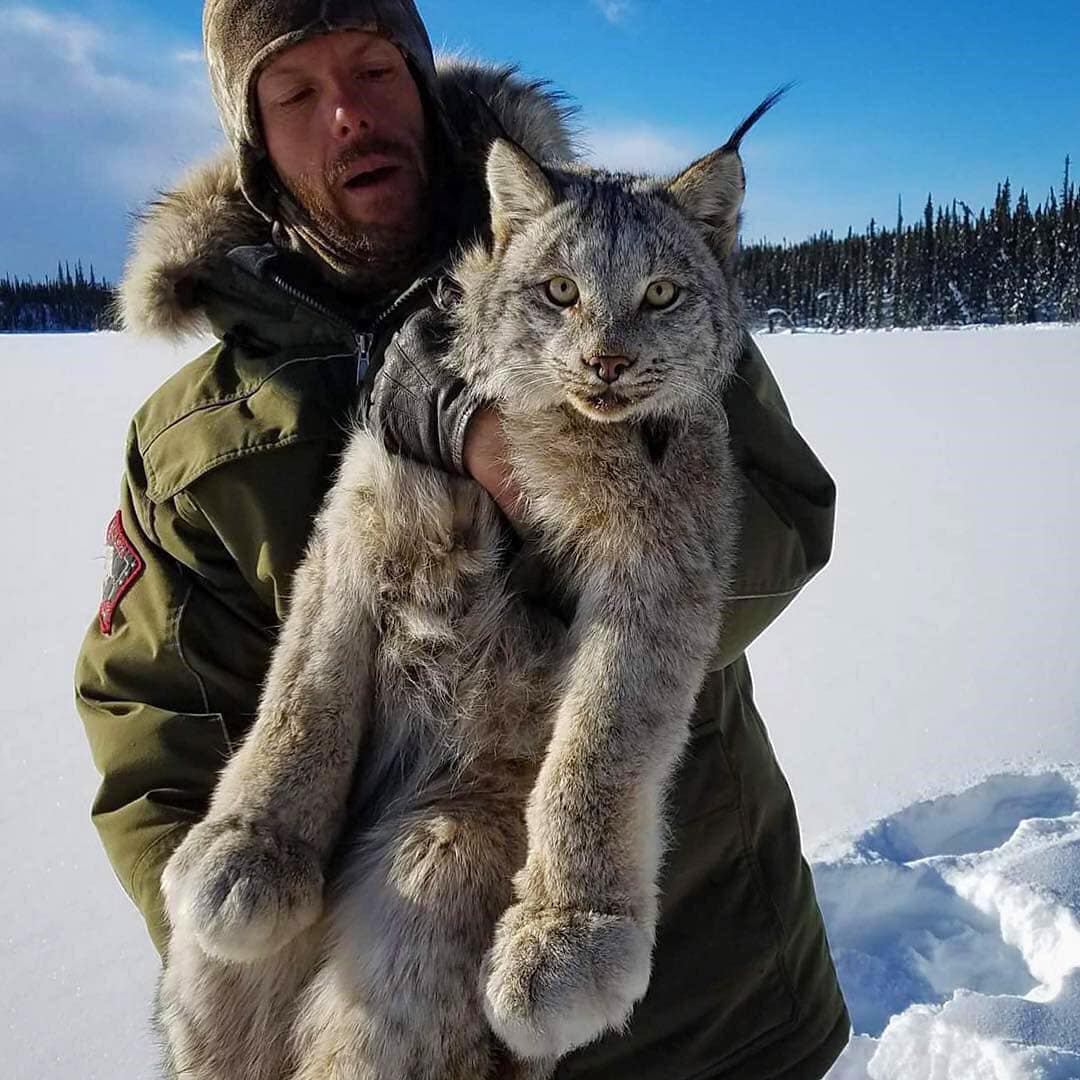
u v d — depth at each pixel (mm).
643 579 718
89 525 3045
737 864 794
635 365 745
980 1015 1033
